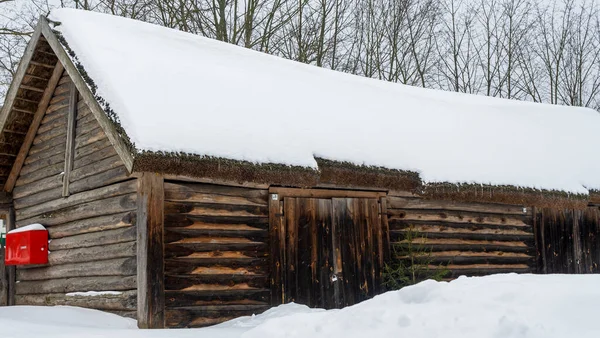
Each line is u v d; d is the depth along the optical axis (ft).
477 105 48.65
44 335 23.40
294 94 35.96
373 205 35.94
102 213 31.14
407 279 36.04
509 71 94.73
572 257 44.62
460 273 38.99
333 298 33.71
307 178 31.32
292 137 32.09
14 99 35.29
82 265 32.19
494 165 40.04
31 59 33.78
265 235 32.09
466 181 37.42
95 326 27.30
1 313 29.86
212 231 30.50
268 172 29.91
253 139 30.40
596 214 46.52
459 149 39.73
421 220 37.99
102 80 28.99
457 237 39.29
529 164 42.16
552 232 43.88
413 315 17.34
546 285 18.11
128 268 29.19
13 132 36.96
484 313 16.79
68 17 32.27
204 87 31.71
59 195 34.81
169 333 24.11
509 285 18.15
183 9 68.03
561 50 95.86
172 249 29.19
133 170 26.61
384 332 16.99
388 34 88.28
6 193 38.86
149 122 27.37
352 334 17.34
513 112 49.83
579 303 16.69
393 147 36.27
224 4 67.10
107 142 31.45
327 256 33.83
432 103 44.93
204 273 29.89
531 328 15.53
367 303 19.21
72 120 34.09
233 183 30.50
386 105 40.70
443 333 16.29
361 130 35.99
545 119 50.78
